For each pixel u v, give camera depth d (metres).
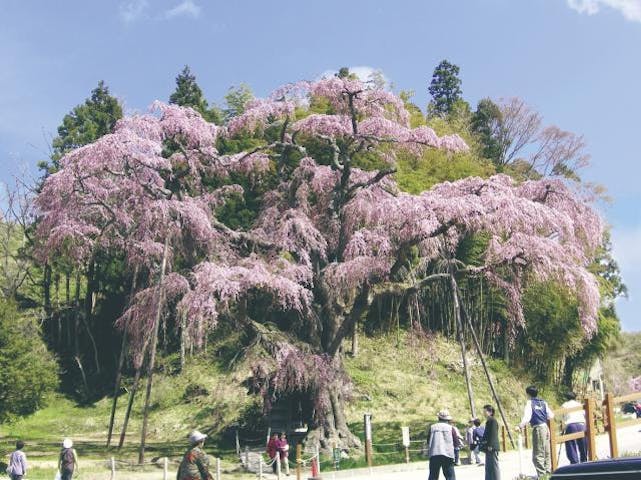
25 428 49.28
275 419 37.59
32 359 35.53
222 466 33.28
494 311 52.94
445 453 16.52
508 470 24.88
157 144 37.12
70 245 40.16
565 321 53.03
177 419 48.47
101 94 65.69
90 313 60.12
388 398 49.81
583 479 7.46
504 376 53.94
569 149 73.06
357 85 38.31
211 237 37.03
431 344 41.47
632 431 35.25
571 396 17.41
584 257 36.56
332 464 32.34
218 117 68.56
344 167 38.62
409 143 39.34
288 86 39.31
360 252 35.38
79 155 36.56
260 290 35.28
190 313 32.81
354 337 54.09
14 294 58.50
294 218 37.28
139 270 45.25
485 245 50.34
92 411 52.78
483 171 61.94
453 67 84.56
